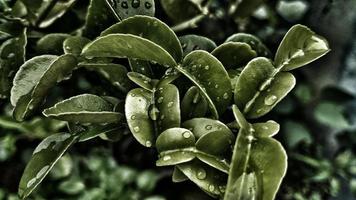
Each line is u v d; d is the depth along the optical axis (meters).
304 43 0.36
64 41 0.37
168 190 0.54
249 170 0.31
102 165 0.56
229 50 0.37
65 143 0.36
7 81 0.39
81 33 0.40
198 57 0.34
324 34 0.54
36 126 0.52
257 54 0.40
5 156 0.54
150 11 0.37
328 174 0.57
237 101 0.35
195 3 0.42
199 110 0.35
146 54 0.34
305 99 0.56
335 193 0.58
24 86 0.36
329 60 0.55
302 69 0.56
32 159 0.36
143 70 0.37
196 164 0.33
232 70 0.37
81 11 0.43
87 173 0.56
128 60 0.38
